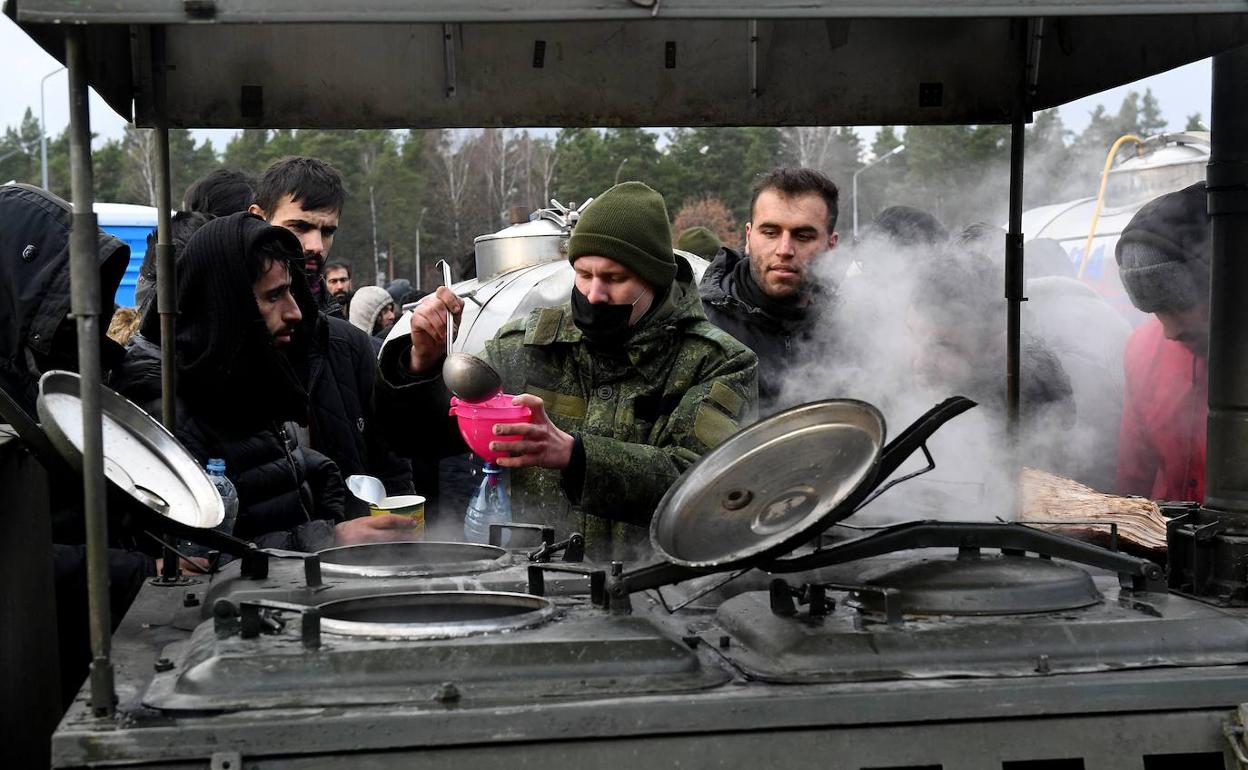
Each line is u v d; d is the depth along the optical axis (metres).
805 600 1.75
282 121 2.55
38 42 1.68
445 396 2.63
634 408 2.59
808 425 1.96
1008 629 1.62
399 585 1.88
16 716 1.96
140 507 1.88
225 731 1.39
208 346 2.53
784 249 3.19
